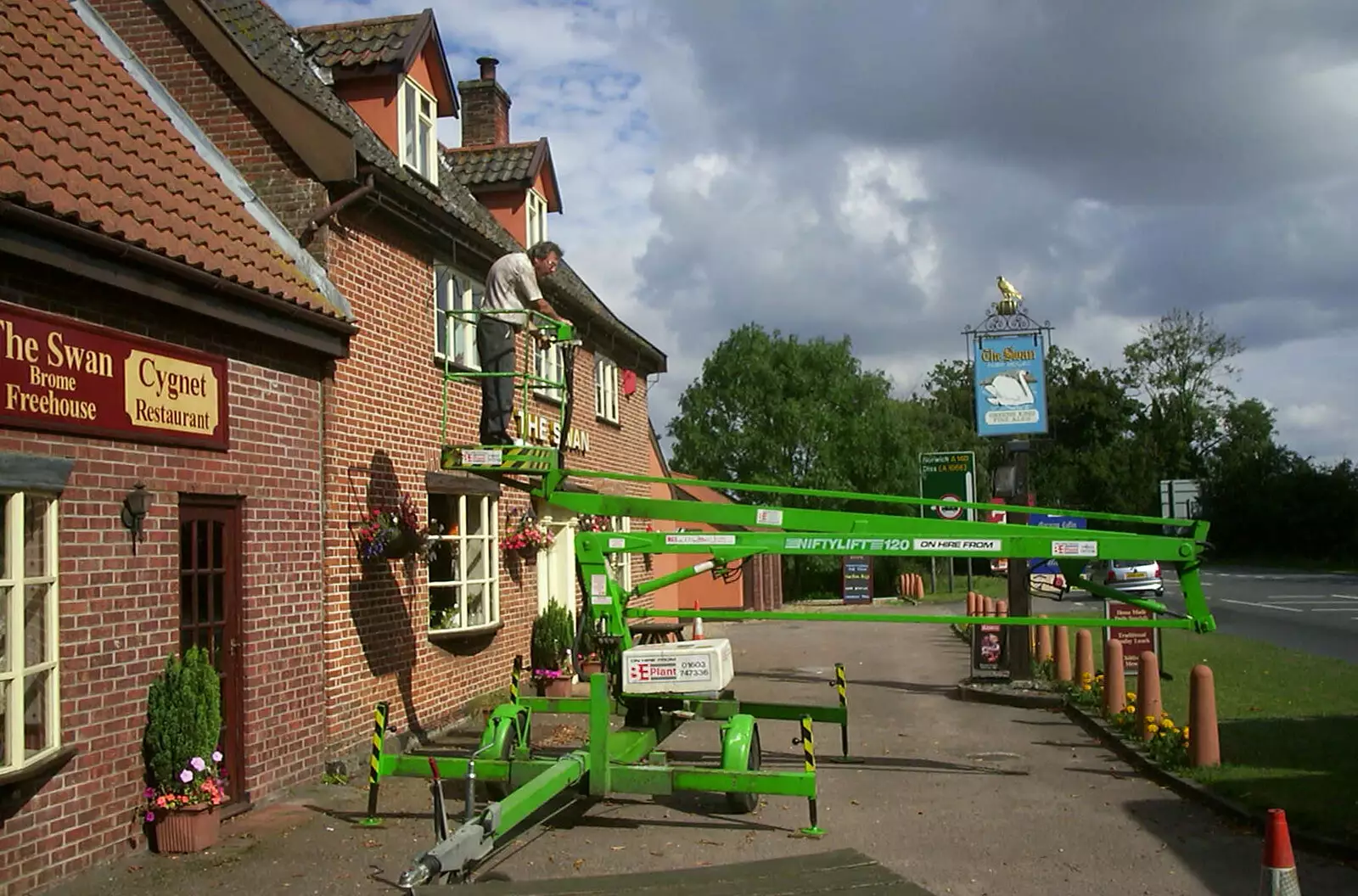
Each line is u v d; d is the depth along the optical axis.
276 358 10.29
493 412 11.34
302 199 11.27
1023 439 18.47
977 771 11.26
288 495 10.39
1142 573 37.62
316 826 8.97
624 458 24.12
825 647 25.59
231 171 11.17
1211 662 19.56
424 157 14.91
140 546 8.27
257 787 9.68
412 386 13.10
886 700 16.70
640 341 24.53
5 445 7.05
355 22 14.39
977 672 17.84
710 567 11.03
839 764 11.65
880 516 10.59
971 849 8.24
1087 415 82.81
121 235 7.81
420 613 13.05
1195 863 7.81
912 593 42.44
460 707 14.03
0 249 6.88
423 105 14.92
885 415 49.78
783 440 49.75
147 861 7.96
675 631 16.95
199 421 9.02
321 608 10.86
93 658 7.75
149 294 8.23
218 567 9.39
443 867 5.99
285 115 11.34
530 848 8.35
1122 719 12.94
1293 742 11.88
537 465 10.71
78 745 7.54
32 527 7.34
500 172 19.00
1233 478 75.88
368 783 10.61
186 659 8.39
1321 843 7.91
